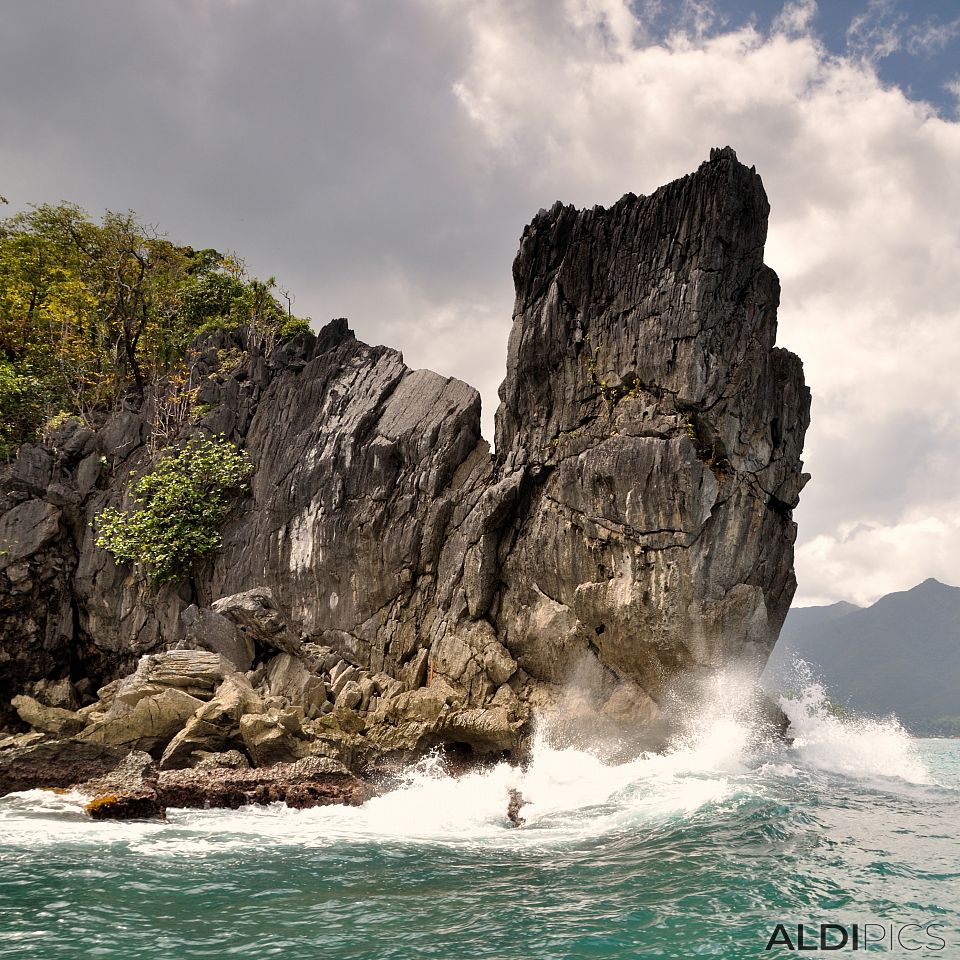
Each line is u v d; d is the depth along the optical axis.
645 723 21.67
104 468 30.62
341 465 27.28
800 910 10.48
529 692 22.86
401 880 12.12
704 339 21.91
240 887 11.70
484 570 24.06
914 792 19.73
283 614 25.22
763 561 23.39
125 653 28.06
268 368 32.56
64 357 38.03
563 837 15.22
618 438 22.28
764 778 20.25
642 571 21.42
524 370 25.12
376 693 23.73
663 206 23.28
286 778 18.80
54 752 19.92
